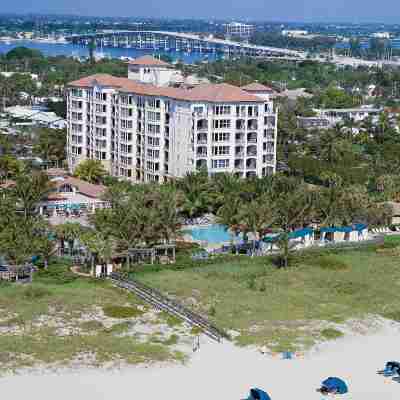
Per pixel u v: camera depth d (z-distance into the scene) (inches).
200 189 7258.9
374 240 6835.6
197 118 7800.2
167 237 6028.5
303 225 6825.8
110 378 3934.5
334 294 5378.9
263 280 5585.6
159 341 4431.6
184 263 5866.1
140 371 4028.1
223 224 6510.8
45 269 5516.7
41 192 6963.6
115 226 5836.6
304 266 5969.5
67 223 6250.0
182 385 3897.6
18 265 5364.2
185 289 5285.4
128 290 5255.9
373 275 5821.9
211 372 4055.1
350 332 4690.0
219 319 4790.8
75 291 5177.2
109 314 4800.7
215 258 6033.5
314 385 3959.2
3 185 7504.9
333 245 6614.2
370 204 7091.5
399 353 4409.5
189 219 7229.3
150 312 4889.3
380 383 4010.8
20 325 4552.2
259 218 6250.0
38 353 4173.2
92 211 7337.6
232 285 5447.8
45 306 4857.3
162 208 6067.9
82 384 3858.3
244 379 3991.1
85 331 4525.1
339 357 4311.0
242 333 4581.7
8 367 3991.1
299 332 4638.3
